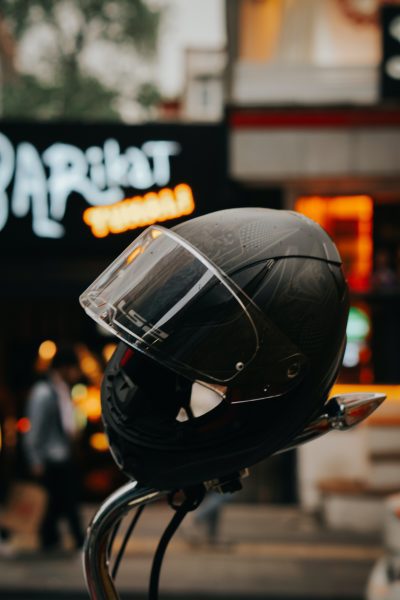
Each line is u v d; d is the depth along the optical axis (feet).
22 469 35.06
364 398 3.99
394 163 30.66
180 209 31.78
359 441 32.99
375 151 30.68
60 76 74.69
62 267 33.09
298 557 25.84
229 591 21.63
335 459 33.09
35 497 26.08
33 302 38.29
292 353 3.85
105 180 31.83
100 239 31.96
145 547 26.78
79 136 31.83
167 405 4.00
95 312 4.16
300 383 3.89
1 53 73.61
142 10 74.33
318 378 3.93
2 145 31.89
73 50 74.28
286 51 34.27
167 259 4.05
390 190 33.01
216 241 4.00
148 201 31.86
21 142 31.86
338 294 4.08
